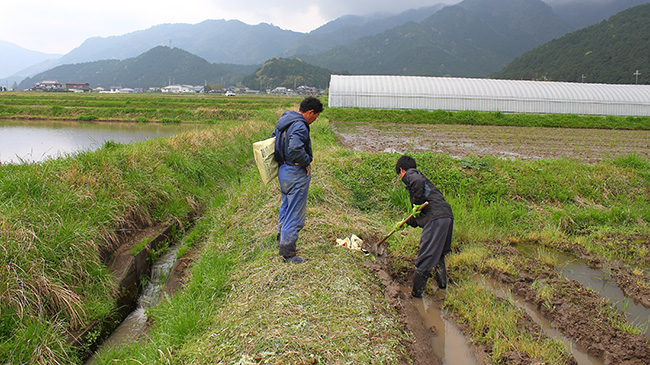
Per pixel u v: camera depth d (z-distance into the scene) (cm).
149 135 2122
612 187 859
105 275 507
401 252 557
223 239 586
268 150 441
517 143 1722
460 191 805
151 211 736
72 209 557
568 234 689
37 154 1477
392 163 856
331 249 498
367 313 366
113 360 387
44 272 436
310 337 323
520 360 346
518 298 470
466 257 549
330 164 861
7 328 382
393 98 3359
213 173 1023
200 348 341
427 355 345
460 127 2473
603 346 372
